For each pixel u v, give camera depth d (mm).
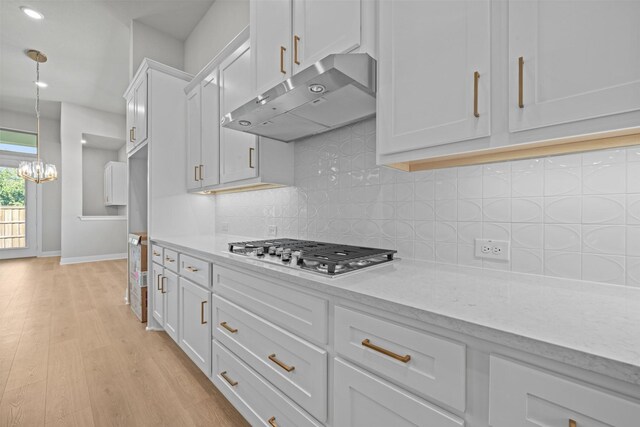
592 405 498
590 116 664
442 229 1266
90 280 4242
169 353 2107
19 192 6145
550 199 1006
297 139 1893
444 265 1227
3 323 2604
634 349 495
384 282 948
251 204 2391
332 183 1729
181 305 1956
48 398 1573
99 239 6043
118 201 6406
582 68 674
